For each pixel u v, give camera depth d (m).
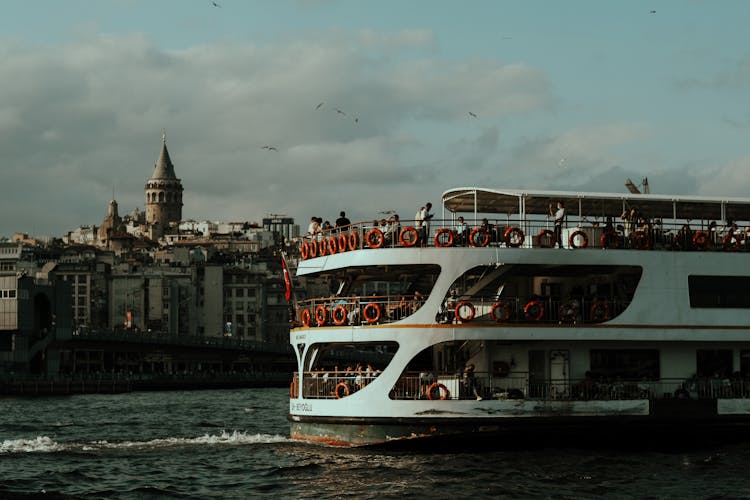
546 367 48.53
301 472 44.53
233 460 49.50
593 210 50.81
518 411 46.22
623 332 47.59
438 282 46.66
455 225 47.81
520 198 47.97
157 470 47.28
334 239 49.34
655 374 49.22
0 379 142.25
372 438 46.84
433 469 44.16
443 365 50.47
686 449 48.12
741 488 41.09
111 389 151.75
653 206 50.12
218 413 92.56
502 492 40.44
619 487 41.31
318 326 49.25
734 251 49.19
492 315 46.81
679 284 48.34
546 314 47.88
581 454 47.03
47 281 179.25
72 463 49.81
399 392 46.88
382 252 47.09
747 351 50.12
